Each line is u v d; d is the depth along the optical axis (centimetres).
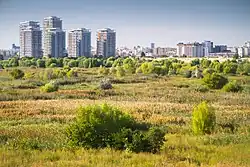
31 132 2466
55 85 5944
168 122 3072
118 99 4894
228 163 1619
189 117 3338
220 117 3328
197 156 1820
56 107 3853
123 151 1892
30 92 5441
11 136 2355
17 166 1524
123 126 2231
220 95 5497
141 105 4056
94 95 5200
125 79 8181
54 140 2206
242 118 3303
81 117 2072
